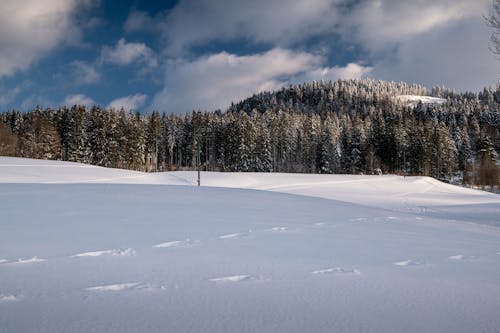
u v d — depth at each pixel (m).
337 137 88.44
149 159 80.88
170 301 3.55
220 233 7.80
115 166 67.31
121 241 6.64
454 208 28.36
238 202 14.36
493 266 5.46
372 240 7.62
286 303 3.57
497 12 10.55
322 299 3.72
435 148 75.75
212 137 84.94
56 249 5.90
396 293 3.98
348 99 182.88
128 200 13.34
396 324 3.11
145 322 3.04
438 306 3.59
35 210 10.27
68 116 73.75
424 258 5.93
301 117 105.31
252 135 72.94
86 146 67.50
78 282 4.14
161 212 10.65
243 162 71.50
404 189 49.62
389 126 82.75
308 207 14.05
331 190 43.88
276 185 46.22
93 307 3.36
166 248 6.21
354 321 3.16
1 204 11.38
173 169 82.50
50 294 3.71
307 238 7.58
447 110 122.12
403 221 11.73
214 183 44.91
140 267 4.88
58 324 2.98
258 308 3.42
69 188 17.20
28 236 6.86
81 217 9.26
